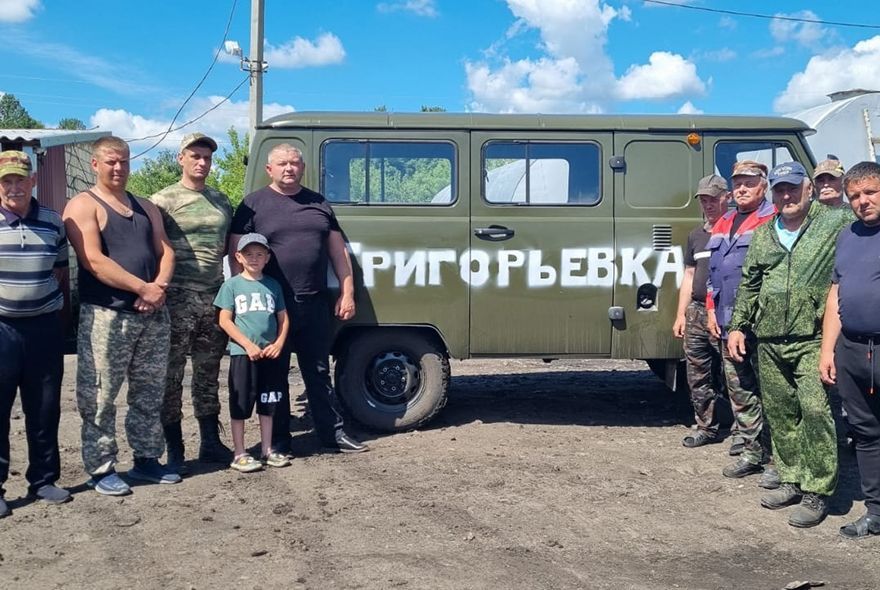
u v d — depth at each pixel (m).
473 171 6.59
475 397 8.39
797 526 4.71
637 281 6.60
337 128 6.61
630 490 5.31
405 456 6.07
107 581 3.93
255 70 16.67
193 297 5.66
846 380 4.55
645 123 6.65
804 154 6.72
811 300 4.73
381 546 4.36
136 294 5.15
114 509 4.93
